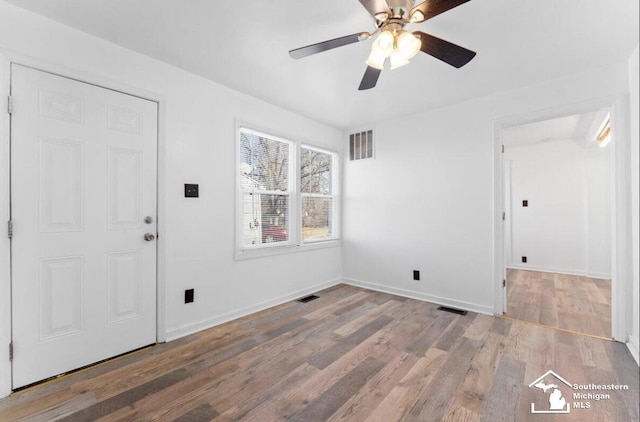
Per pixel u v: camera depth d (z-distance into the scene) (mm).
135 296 2250
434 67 2438
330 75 2613
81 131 1983
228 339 2459
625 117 2338
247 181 3137
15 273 1746
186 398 1695
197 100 2623
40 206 1832
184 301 2543
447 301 3326
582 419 1532
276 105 3342
